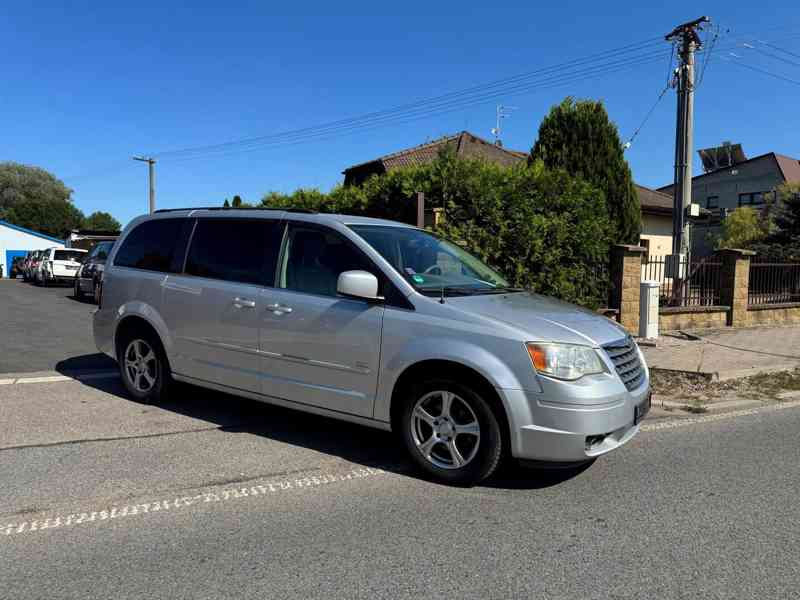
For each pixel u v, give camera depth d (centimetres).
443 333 407
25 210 6788
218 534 342
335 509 377
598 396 382
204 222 564
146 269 591
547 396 379
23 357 836
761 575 306
